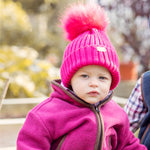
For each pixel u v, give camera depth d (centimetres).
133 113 195
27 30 741
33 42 765
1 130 294
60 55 798
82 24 155
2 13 682
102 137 146
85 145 144
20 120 328
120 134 162
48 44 808
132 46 561
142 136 184
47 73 462
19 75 439
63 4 766
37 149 139
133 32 557
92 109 152
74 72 145
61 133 145
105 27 162
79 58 143
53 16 893
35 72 456
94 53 142
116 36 574
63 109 150
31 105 403
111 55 147
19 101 356
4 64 452
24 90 427
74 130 146
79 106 152
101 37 150
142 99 189
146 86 185
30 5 897
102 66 144
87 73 143
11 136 280
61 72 155
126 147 163
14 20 701
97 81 143
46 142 142
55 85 156
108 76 147
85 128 146
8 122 317
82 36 150
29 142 142
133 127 197
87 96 143
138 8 541
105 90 146
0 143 261
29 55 493
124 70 561
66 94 151
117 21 553
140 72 577
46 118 145
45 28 889
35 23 882
